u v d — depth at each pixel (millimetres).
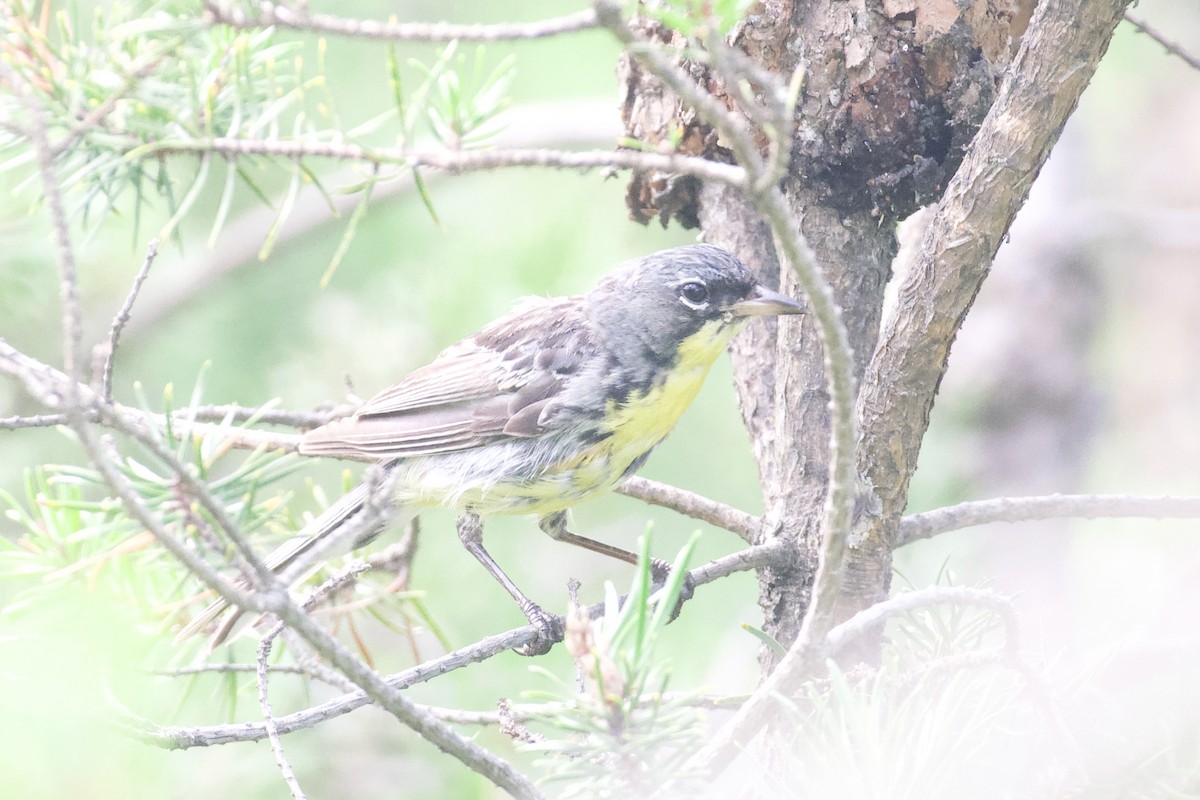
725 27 5551
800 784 6957
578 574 15219
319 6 15219
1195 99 22062
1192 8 21484
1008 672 7957
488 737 12422
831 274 9648
